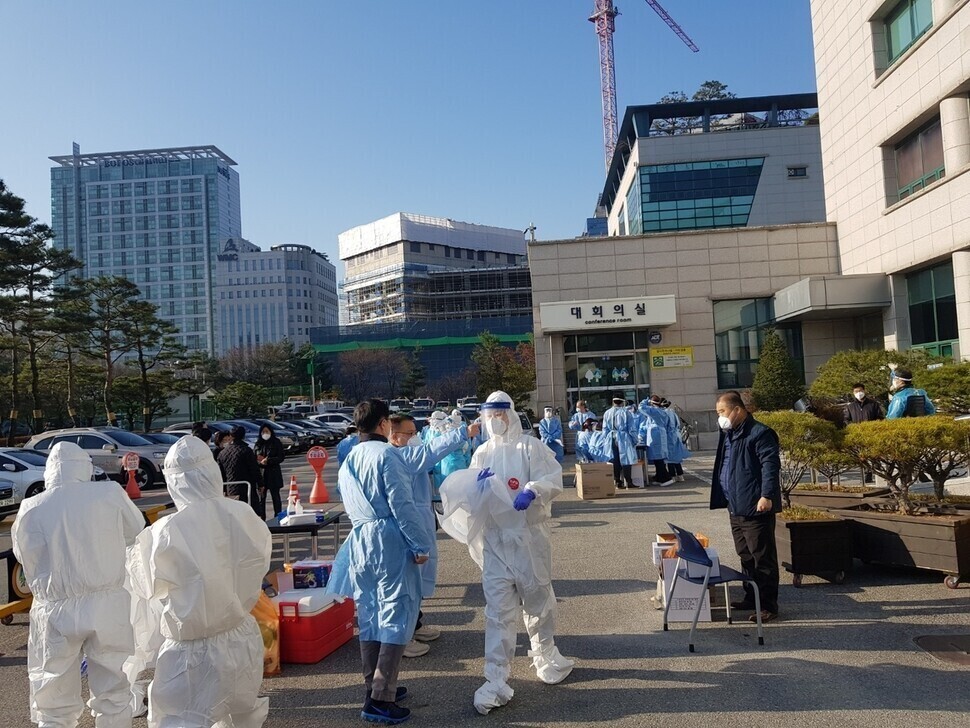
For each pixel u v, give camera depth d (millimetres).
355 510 4637
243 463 10938
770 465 5969
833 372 17781
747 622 6102
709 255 25094
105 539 4363
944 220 18234
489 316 120688
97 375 46062
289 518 7371
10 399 41969
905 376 10117
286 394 78688
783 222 55594
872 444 6984
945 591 6633
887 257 21125
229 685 3750
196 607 3676
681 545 5750
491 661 4652
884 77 20734
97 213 170625
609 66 114375
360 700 4941
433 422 10094
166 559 3676
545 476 4902
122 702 4336
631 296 25188
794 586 7062
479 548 5004
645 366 25234
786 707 4461
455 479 4930
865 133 22156
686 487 14539
